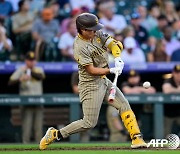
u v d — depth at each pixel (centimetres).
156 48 4775
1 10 4766
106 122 3975
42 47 4722
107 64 2502
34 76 4128
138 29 4806
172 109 4031
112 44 2461
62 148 2658
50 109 4012
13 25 4747
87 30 2353
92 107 2455
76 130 2523
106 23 4781
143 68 4684
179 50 4794
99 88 2452
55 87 4831
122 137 3978
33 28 4734
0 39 4706
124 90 4150
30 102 4003
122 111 2525
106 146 2862
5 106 4022
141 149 2472
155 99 4022
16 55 4731
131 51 4691
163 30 4844
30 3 4781
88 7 4841
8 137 4025
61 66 4644
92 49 2405
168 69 4694
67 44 4709
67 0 4850
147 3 4981
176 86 4162
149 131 4034
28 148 2725
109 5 4819
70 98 3991
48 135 2562
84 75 2439
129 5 4944
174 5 4981
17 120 4019
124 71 4675
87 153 2183
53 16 4762
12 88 4778
